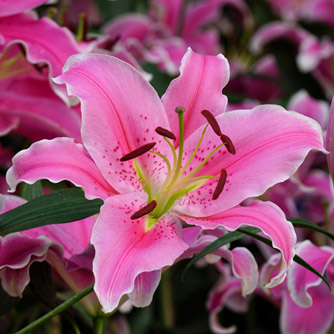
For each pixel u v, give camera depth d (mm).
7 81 911
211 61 762
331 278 916
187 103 750
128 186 726
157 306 1228
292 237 699
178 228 716
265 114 738
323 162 1192
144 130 730
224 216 724
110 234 683
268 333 1190
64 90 830
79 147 714
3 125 904
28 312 1035
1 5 854
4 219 716
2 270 747
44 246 749
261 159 728
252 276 789
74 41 863
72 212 721
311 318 942
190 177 742
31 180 686
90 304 782
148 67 1129
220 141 744
